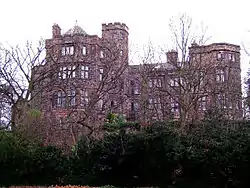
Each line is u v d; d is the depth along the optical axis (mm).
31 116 28594
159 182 25141
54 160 26609
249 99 30375
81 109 34281
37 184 26312
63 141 29469
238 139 23609
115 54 40500
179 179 24750
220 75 40594
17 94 29000
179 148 24188
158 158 24984
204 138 24391
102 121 32406
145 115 32688
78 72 42188
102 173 25844
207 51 41125
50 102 36062
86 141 26516
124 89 43875
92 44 47531
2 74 29531
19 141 26891
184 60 34781
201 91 37031
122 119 33156
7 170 26562
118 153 25562
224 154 23469
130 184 25625
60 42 43438
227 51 50312
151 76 38094
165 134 24812
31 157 26547
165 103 34844
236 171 23422
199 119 28766
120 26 53688
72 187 21828
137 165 25641
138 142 25266
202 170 24156
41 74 31156
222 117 26875
